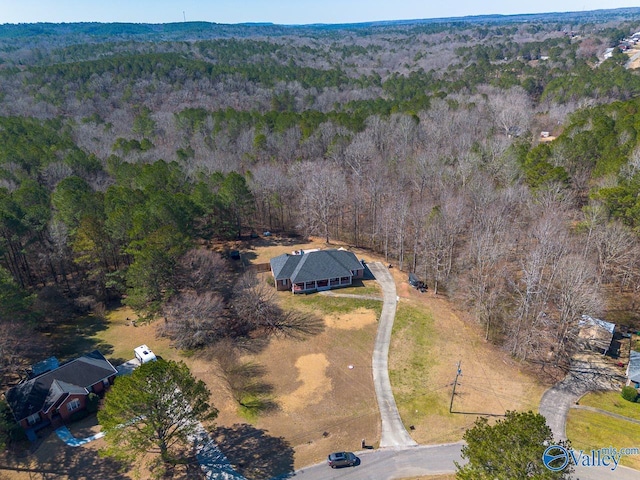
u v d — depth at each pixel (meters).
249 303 54.34
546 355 47.72
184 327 50.62
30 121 116.75
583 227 57.56
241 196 74.06
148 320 53.28
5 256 58.38
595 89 119.50
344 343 51.59
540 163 67.25
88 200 63.22
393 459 36.75
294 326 54.94
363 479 35.03
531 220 63.41
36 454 37.44
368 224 81.44
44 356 49.38
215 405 42.88
